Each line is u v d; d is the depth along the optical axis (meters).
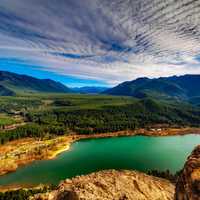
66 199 34.69
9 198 96.94
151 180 48.78
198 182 23.84
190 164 26.25
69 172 159.38
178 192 26.33
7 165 161.12
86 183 38.97
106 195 36.62
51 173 156.38
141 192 41.56
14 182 139.50
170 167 171.12
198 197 23.17
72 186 37.97
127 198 37.06
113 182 41.78
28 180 142.75
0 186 133.62
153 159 192.12
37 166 169.75
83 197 33.53
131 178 45.91
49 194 56.53
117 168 169.38
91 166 173.75
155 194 42.88
